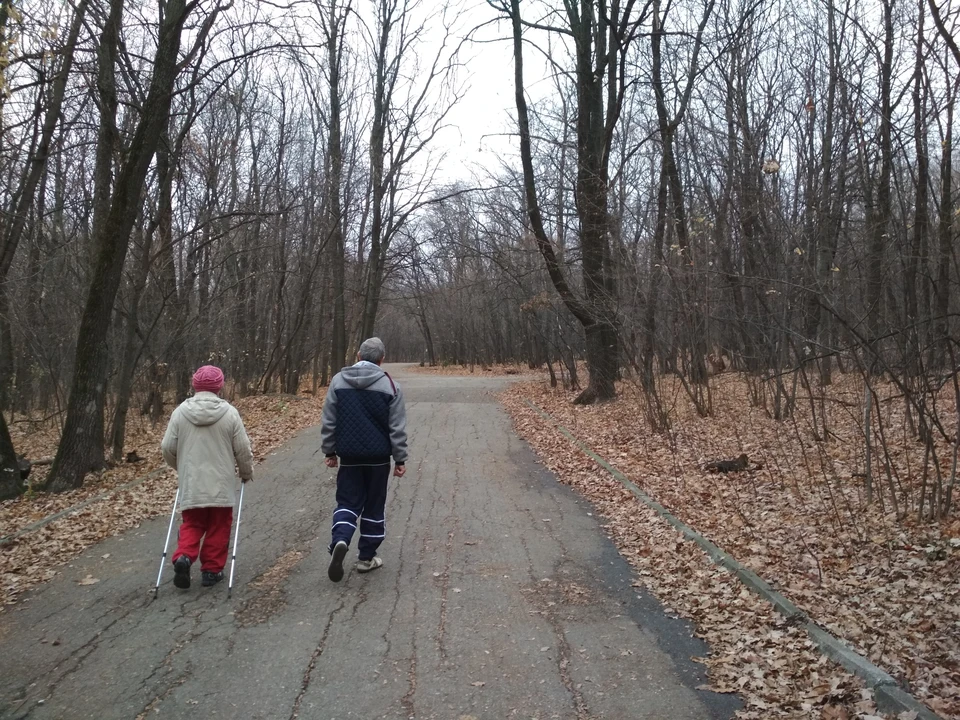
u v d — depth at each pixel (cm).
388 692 389
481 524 744
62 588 561
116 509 832
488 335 5506
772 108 1398
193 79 1173
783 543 639
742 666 414
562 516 780
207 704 378
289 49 1162
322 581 569
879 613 472
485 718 364
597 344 1828
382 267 2783
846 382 1227
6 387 1580
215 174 1842
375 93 2564
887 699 359
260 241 2278
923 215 775
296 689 393
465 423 1631
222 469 558
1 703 382
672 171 1430
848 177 1170
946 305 627
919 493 737
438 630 471
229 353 2289
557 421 1590
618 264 1308
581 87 1695
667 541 665
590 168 1631
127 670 417
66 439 994
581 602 522
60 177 1692
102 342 1024
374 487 584
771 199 1005
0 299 1242
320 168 2333
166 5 991
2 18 757
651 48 1577
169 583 568
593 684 397
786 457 947
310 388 2977
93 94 1124
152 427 1648
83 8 1039
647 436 1254
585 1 1647
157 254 1291
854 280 937
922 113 716
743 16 1385
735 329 1502
